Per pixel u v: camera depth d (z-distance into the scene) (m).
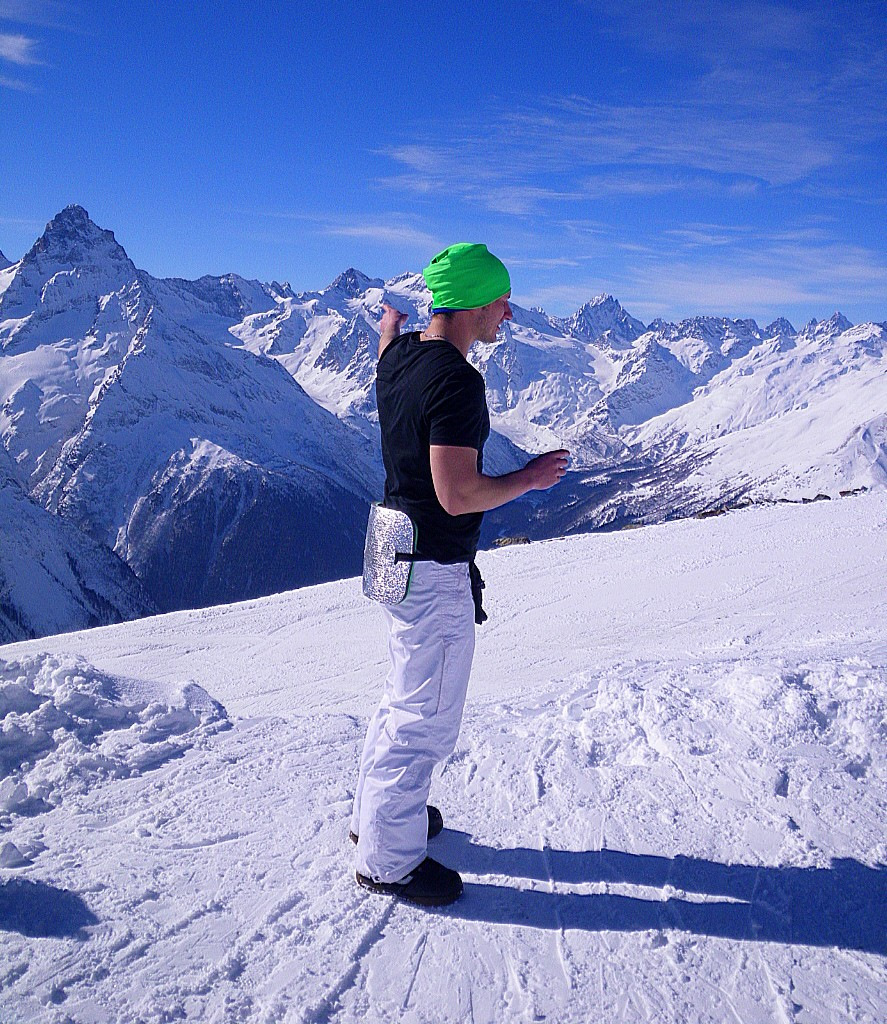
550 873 2.40
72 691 3.75
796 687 3.23
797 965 1.96
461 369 2.07
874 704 3.04
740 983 1.91
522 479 2.07
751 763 2.85
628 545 15.07
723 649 7.25
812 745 2.93
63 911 2.25
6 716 3.56
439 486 2.05
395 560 2.19
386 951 2.06
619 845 2.51
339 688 9.21
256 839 2.68
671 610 10.61
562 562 14.28
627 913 2.18
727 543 14.03
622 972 1.96
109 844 2.68
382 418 2.25
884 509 15.18
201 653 11.14
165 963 2.02
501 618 11.27
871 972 1.92
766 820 2.55
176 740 3.63
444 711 2.27
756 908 2.17
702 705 3.28
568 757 3.10
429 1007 1.87
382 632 11.64
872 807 2.58
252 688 9.40
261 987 1.93
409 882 2.27
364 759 2.42
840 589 10.38
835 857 2.35
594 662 8.61
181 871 2.48
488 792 2.94
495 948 2.06
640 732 3.20
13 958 2.04
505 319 2.28
